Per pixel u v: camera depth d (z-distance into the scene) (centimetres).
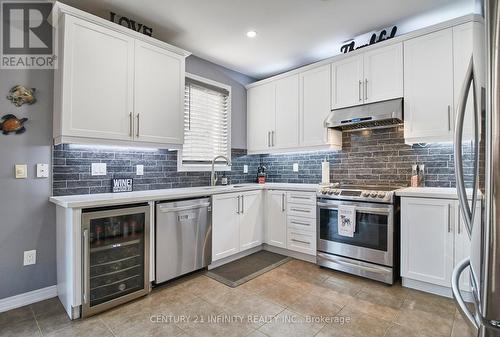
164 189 307
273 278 271
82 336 177
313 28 284
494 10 59
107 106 238
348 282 261
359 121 290
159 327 188
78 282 195
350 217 272
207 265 288
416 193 238
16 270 217
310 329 185
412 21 271
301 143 355
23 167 220
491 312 61
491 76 60
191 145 345
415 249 240
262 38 305
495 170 60
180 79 293
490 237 61
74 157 246
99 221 209
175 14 257
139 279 233
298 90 358
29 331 183
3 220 212
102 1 234
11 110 215
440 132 252
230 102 394
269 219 351
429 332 180
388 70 281
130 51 252
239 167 408
